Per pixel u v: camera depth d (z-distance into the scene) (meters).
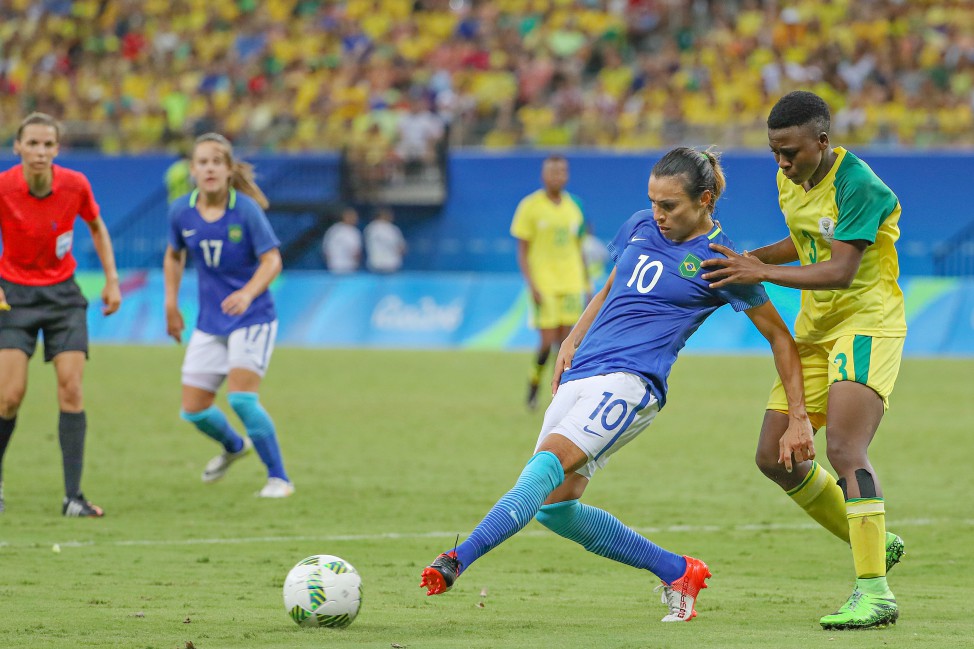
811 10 106.56
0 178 30.00
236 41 122.25
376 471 38.81
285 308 93.00
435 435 47.16
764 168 95.75
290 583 18.70
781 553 27.17
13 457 41.06
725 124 97.62
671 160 19.11
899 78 101.44
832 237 20.02
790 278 18.98
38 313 30.75
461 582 23.64
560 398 19.22
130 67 122.25
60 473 37.94
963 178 92.94
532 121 105.81
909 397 60.03
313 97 113.81
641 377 18.91
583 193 99.88
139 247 108.12
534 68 109.69
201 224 33.56
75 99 119.62
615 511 32.44
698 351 85.50
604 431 18.62
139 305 93.81
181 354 81.19
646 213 20.39
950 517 31.77
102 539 27.69
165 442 45.22
